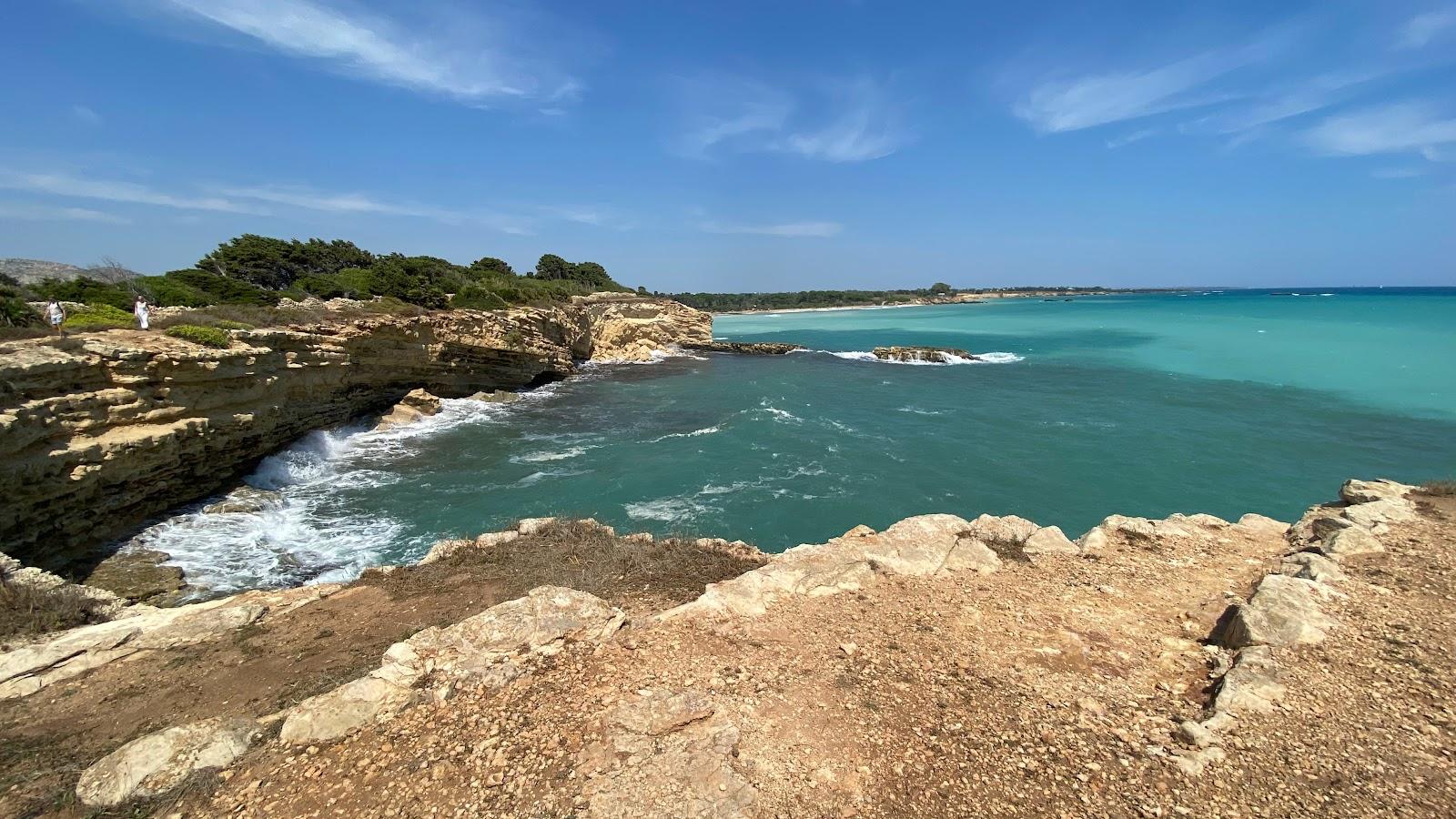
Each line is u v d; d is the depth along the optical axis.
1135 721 5.69
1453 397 31.78
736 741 5.39
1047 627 7.57
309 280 35.41
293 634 8.57
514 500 18.67
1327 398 32.75
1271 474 21.11
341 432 25.16
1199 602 8.23
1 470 11.97
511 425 28.73
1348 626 6.88
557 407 33.44
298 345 22.00
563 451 24.19
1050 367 47.53
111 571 13.34
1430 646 6.45
